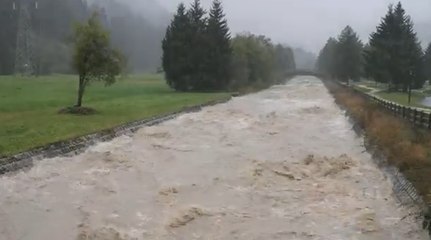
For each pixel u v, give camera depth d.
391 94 78.25
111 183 18.41
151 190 17.72
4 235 13.34
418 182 16.80
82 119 32.69
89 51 37.62
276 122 37.62
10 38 148.12
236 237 13.57
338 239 13.47
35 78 97.31
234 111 45.28
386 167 20.72
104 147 24.86
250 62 92.69
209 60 77.06
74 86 70.94
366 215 15.24
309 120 39.53
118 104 45.69
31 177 18.47
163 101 50.94
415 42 90.94
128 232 13.73
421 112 25.75
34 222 14.29
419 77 92.56
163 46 78.88
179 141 27.86
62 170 19.80
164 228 14.09
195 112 43.62
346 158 23.58
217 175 20.06
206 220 14.79
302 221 14.77
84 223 14.27
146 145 26.23
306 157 23.81
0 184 17.31
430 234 13.44
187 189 17.95
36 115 34.84
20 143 22.19
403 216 15.17
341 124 37.31
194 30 78.25
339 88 78.44
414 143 22.62
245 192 17.67
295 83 126.19
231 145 27.05
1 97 48.06
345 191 17.92
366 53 91.88
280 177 19.91
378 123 29.81
